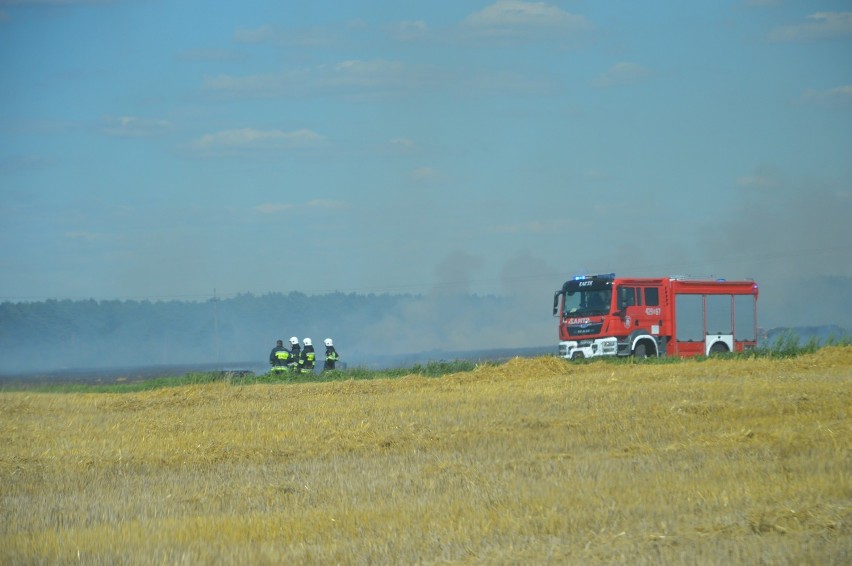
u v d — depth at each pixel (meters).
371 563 15.77
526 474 22.67
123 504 21.44
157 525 19.00
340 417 35.44
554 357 53.38
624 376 46.25
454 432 30.34
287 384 50.94
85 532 18.52
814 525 16.19
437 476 22.98
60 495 22.84
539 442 27.81
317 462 26.53
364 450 28.31
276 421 35.22
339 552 16.38
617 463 23.23
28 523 19.86
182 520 19.41
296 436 31.17
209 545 17.20
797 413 31.28
